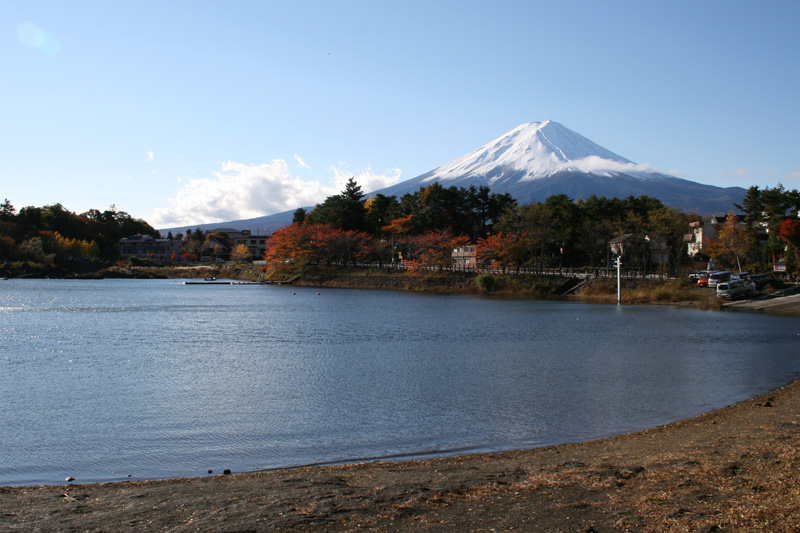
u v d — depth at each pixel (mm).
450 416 21719
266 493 12805
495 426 20281
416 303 81188
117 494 12961
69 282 148500
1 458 17047
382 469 15156
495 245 102875
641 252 97688
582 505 11258
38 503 12312
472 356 36375
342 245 134000
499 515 10875
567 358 35250
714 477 12531
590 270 101625
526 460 15734
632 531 9672
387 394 25594
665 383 27469
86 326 54406
